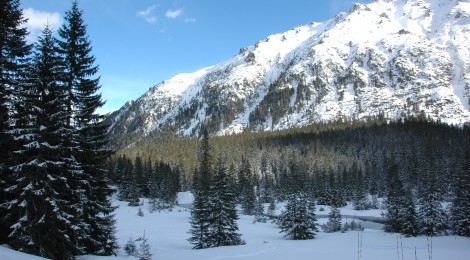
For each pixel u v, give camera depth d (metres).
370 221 74.94
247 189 94.31
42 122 19.52
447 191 87.25
